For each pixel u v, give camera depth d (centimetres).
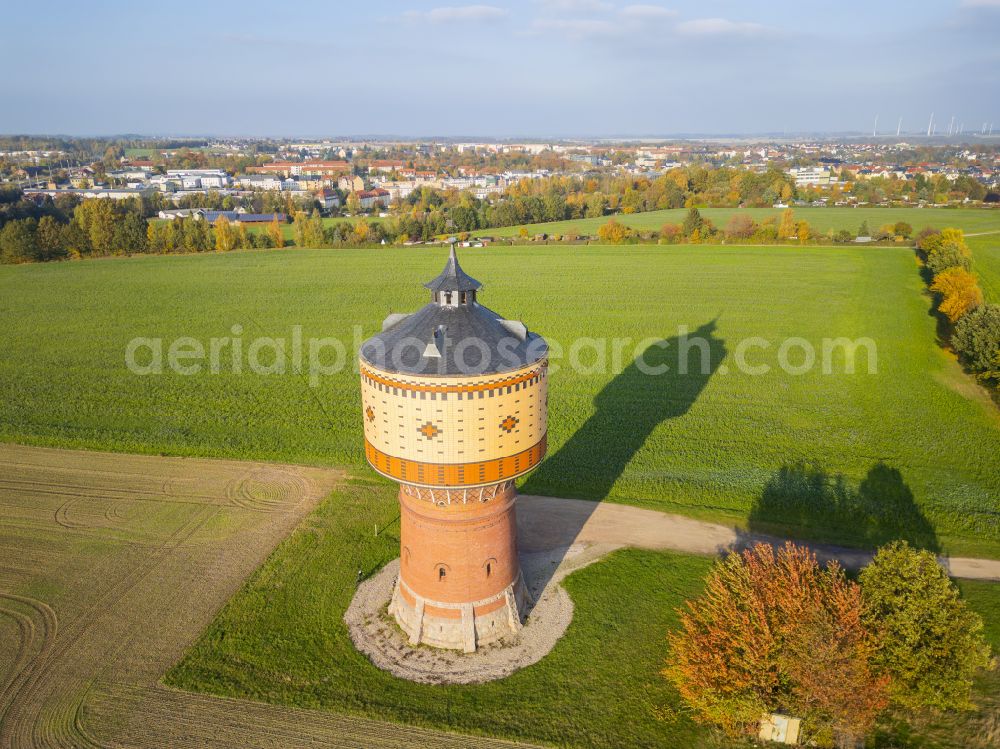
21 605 3350
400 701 2808
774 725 2600
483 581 3067
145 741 2605
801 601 2606
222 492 4438
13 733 2625
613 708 2783
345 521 4088
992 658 2944
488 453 2762
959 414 5641
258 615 3294
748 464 4750
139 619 3259
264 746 2591
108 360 7169
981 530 3941
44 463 4828
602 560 3728
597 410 5762
